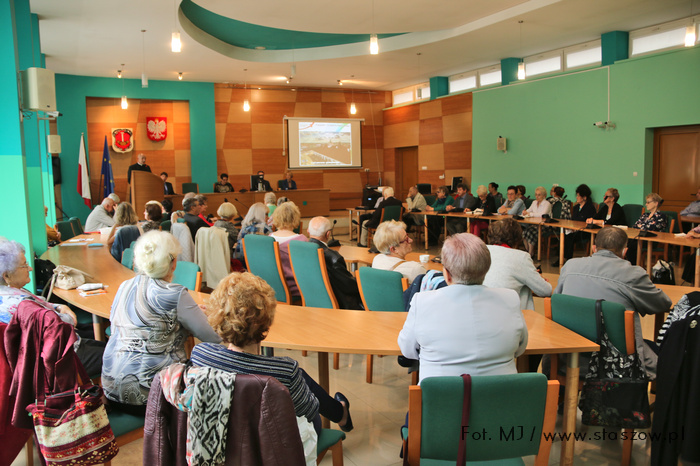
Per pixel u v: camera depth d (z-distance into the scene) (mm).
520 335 1835
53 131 11375
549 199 8445
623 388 2174
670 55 7887
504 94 10789
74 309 3650
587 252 7914
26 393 1837
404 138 14047
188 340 2750
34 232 5219
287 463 1283
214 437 1272
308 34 9680
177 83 12484
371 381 3420
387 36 9914
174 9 6883
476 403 1498
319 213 12734
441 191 10008
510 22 8117
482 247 1834
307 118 13789
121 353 2008
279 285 4016
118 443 1960
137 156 12359
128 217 5203
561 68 9961
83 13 6945
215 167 13047
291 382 1451
